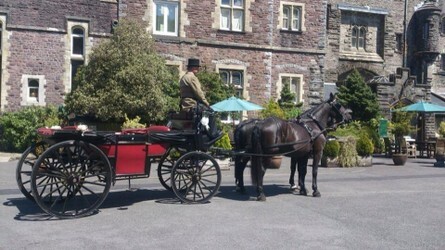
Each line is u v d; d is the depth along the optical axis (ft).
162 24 75.77
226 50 78.95
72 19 69.31
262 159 32.86
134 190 36.47
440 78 119.65
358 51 109.81
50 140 27.20
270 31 81.87
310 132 34.91
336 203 32.86
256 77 81.00
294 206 31.45
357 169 55.21
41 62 68.23
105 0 71.31
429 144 77.00
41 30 68.03
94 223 25.73
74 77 66.54
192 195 34.14
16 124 62.75
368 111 86.99
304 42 84.53
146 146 29.09
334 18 106.01
